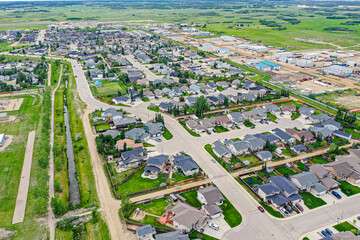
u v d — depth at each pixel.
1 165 87.25
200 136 108.25
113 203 72.50
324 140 102.94
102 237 61.78
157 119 115.81
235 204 72.75
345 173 82.56
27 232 62.69
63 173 85.12
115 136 103.31
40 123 117.19
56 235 62.03
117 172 85.31
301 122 120.56
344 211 70.31
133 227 64.44
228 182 81.50
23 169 85.88
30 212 68.94
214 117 119.94
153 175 83.94
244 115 122.62
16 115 123.88
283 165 90.19
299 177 78.81
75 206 71.25
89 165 89.06
